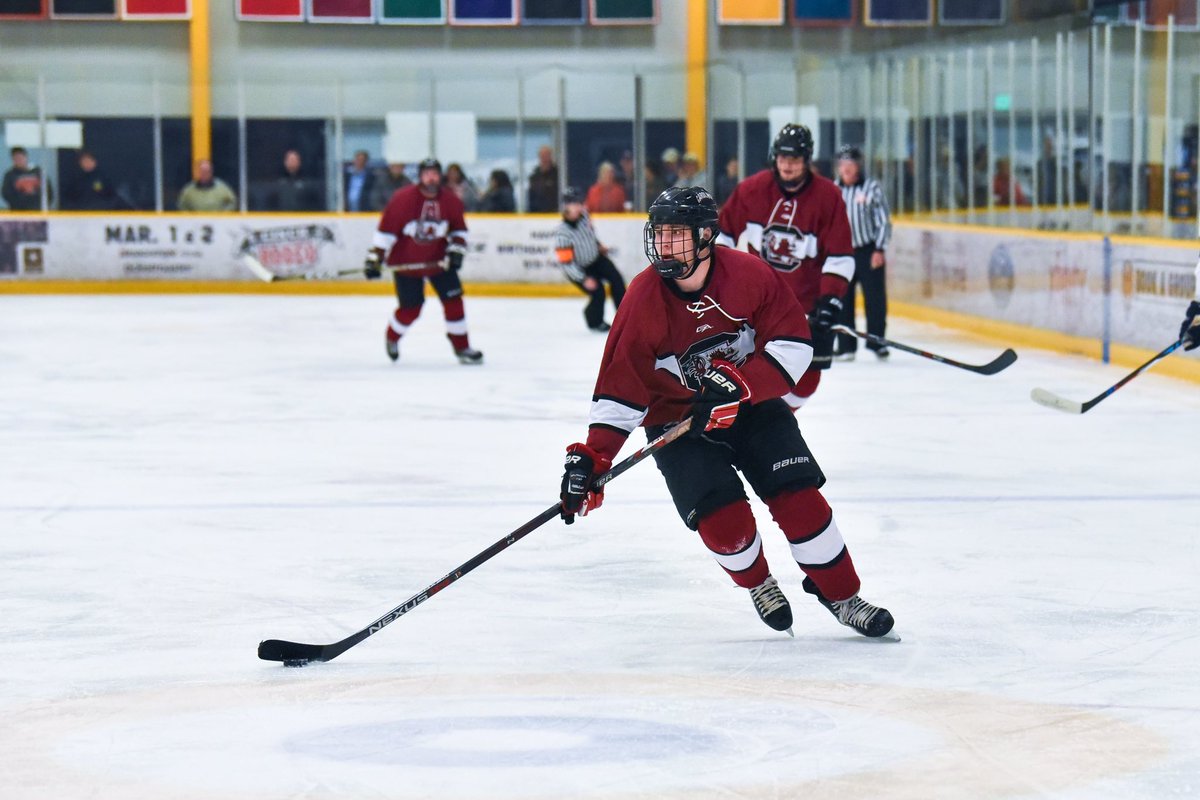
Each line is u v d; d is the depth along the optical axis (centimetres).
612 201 3994
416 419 1970
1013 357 1151
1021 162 2881
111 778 723
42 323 3234
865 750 753
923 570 1149
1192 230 2323
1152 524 1309
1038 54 2792
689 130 4203
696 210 880
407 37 4331
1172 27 2342
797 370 917
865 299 2616
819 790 697
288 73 4297
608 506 1403
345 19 4306
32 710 832
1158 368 2347
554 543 1254
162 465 1644
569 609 1046
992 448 1712
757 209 1495
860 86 3678
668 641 963
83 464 1653
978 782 706
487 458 1678
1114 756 741
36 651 952
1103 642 952
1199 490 1462
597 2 4344
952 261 3131
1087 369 2438
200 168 4016
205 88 4078
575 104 4091
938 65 3250
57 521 1358
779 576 1130
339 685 876
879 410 2019
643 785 706
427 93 4081
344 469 1614
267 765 739
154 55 4269
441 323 3297
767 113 3941
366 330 3128
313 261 4047
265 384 2320
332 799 693
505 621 1016
